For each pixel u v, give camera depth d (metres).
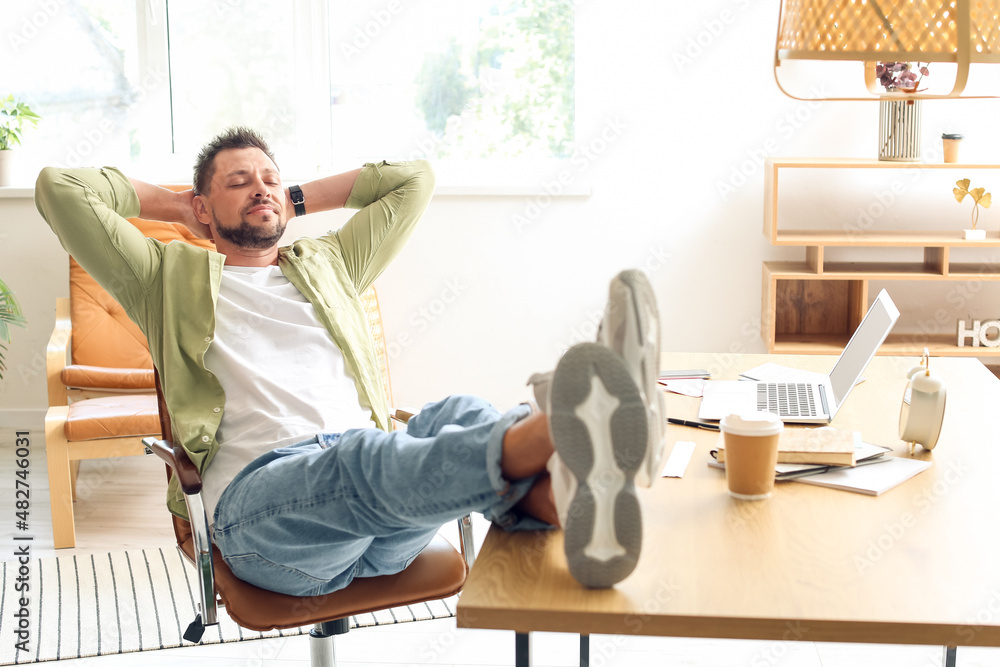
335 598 1.48
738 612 0.92
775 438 1.22
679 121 3.45
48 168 1.75
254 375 1.69
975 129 3.34
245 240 1.86
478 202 3.55
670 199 3.51
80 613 2.26
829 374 1.88
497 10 3.57
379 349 3.53
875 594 0.96
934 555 1.05
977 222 3.40
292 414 1.68
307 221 3.62
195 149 3.74
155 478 3.26
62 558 2.57
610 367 0.95
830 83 1.46
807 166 3.11
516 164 3.65
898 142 3.11
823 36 1.35
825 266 3.33
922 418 1.39
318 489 1.33
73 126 3.74
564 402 0.95
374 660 2.06
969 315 3.45
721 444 1.38
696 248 3.53
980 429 1.54
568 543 0.97
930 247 3.31
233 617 1.44
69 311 3.28
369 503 1.27
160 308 1.74
